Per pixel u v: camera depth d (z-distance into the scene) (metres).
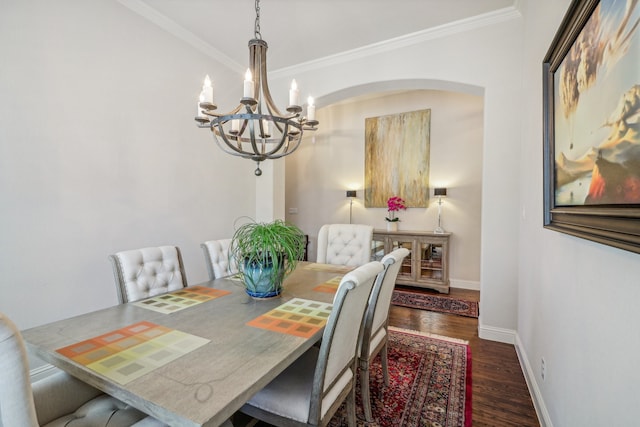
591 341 1.09
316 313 1.53
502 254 2.80
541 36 1.95
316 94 3.69
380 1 2.60
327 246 3.04
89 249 2.38
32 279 2.07
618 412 0.90
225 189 3.68
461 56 2.94
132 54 2.67
